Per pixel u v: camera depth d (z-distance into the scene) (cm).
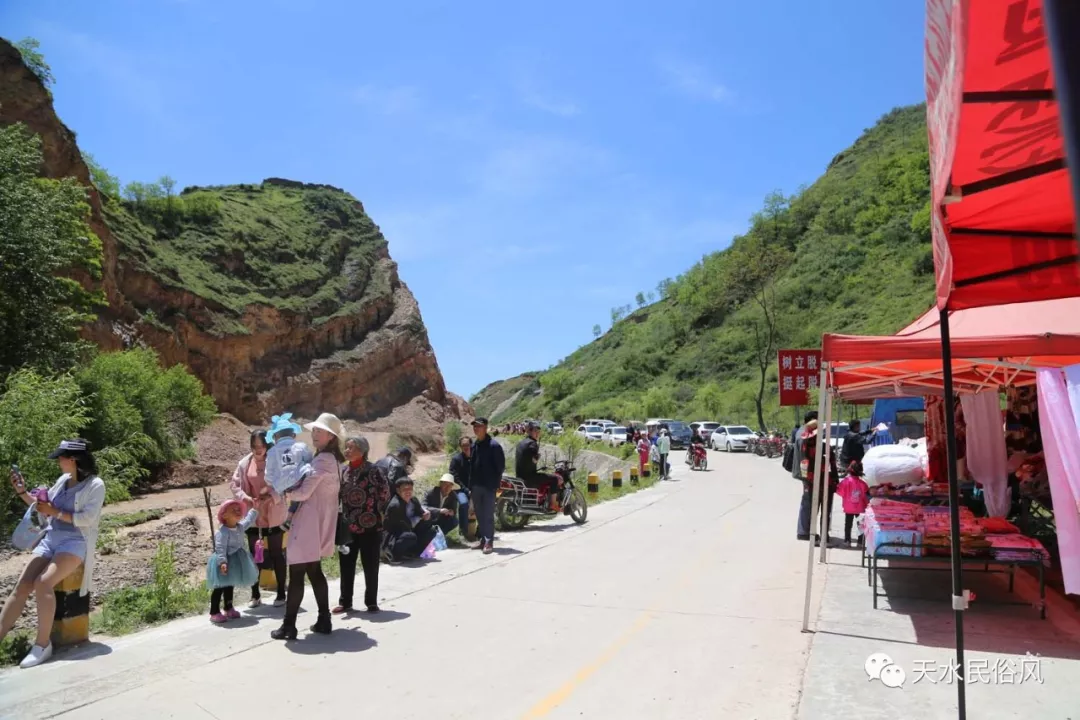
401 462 1085
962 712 449
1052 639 638
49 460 1284
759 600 795
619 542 1183
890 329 6219
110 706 515
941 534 740
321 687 553
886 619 709
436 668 595
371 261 6738
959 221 432
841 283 8050
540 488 1357
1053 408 583
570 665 599
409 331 6425
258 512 789
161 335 4269
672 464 3206
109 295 3878
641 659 612
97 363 2414
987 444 1000
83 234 2644
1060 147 342
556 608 777
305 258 6238
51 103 3475
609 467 2898
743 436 4328
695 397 7488
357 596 843
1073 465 566
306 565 676
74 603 655
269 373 5225
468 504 1221
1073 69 132
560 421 8706
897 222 8500
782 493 1909
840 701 507
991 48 265
